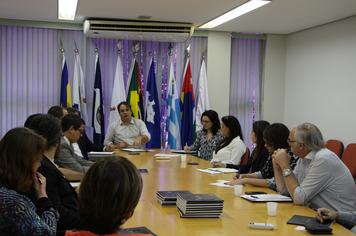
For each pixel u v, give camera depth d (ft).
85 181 4.19
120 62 22.02
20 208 5.86
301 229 7.13
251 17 19.25
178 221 7.49
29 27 21.15
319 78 21.48
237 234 6.81
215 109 23.56
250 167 13.70
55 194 7.30
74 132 11.60
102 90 22.24
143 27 20.49
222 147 15.67
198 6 17.16
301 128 9.36
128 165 4.30
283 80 24.47
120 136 19.42
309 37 22.27
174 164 14.85
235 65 24.03
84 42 21.94
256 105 24.34
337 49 20.11
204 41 23.30
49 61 21.53
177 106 22.31
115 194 4.07
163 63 22.95
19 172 5.99
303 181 9.23
